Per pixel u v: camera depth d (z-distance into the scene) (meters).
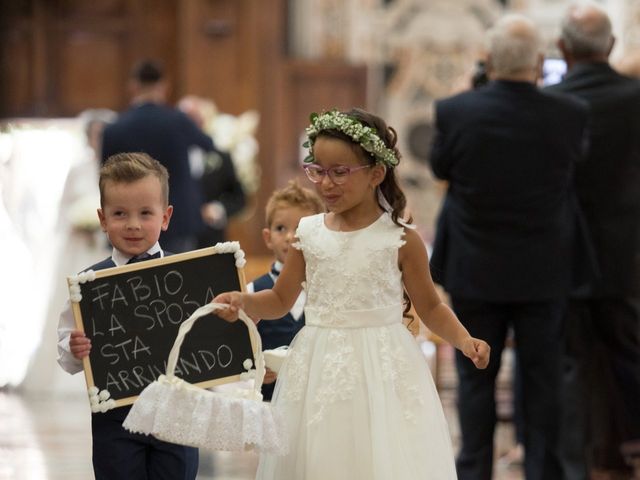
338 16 15.91
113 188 4.05
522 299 5.65
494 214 5.67
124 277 3.96
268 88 15.11
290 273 4.01
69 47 15.58
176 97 15.64
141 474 4.00
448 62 16.06
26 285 10.26
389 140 3.98
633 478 6.86
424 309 4.01
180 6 15.16
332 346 3.88
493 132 5.64
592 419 6.85
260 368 3.85
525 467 5.78
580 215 6.02
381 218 3.97
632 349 6.60
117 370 3.93
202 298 4.00
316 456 3.80
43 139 11.24
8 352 10.08
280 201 4.90
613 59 15.34
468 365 5.76
